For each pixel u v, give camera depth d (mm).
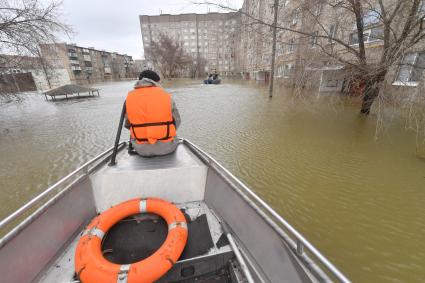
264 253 1521
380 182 4254
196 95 19297
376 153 5559
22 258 1381
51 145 7383
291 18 8336
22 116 13031
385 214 3412
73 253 1685
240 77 47344
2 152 6836
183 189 2338
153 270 1398
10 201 4254
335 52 7559
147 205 1974
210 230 1920
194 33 75938
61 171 5422
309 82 8242
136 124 2230
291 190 4062
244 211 1786
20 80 10766
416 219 3293
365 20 7734
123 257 1651
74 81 55406
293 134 7293
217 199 2164
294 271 1264
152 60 55031
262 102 14133
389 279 2443
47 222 1615
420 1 5703
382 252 2770
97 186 2180
